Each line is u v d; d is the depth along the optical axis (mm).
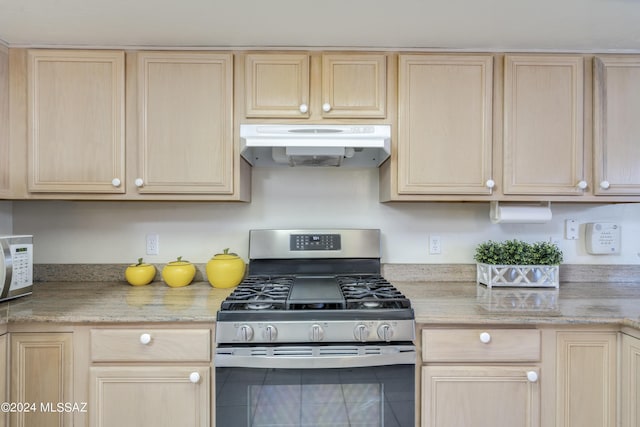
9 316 1312
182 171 1621
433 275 1968
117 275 1945
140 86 1618
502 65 1664
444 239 1979
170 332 1331
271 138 1575
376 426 1314
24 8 1352
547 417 1344
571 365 1349
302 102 1632
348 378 1312
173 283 1793
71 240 1940
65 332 1333
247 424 1298
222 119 1629
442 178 1643
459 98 1647
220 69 1630
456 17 1427
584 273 1972
